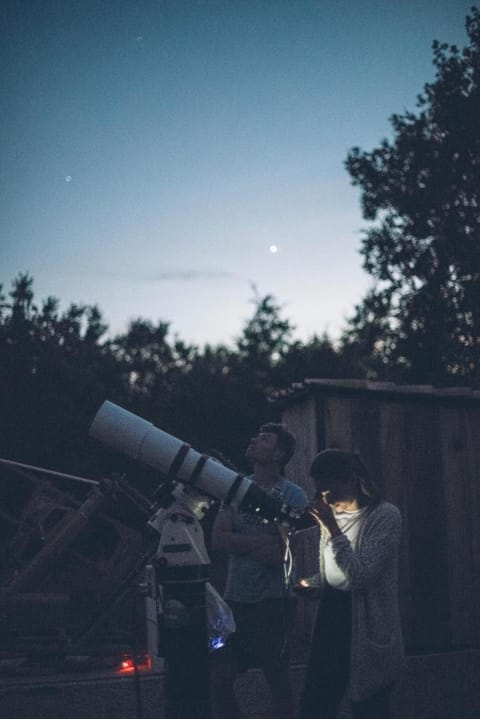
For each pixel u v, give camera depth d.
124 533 8.38
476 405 8.16
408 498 7.86
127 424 4.63
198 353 23.08
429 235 21.89
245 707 6.03
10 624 8.15
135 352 22.44
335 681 4.00
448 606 7.84
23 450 16.03
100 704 6.14
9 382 16.62
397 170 22.38
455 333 21.22
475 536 8.02
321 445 7.72
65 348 18.31
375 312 22.19
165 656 4.44
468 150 21.56
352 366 23.05
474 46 21.52
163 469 4.61
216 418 20.14
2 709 6.02
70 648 7.95
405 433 7.95
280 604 5.07
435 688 6.49
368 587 4.00
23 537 8.84
